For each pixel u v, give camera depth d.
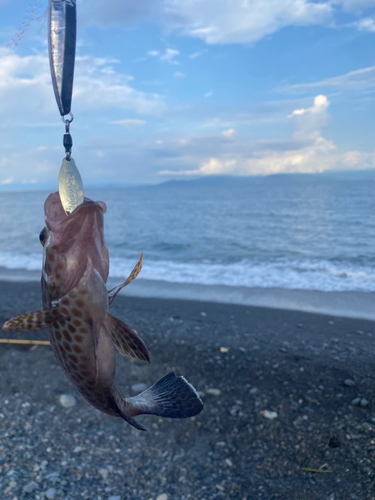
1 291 1.70
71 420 0.78
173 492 0.61
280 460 0.68
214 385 0.90
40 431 0.74
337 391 0.87
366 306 1.48
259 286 1.80
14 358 1.01
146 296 1.65
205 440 0.73
